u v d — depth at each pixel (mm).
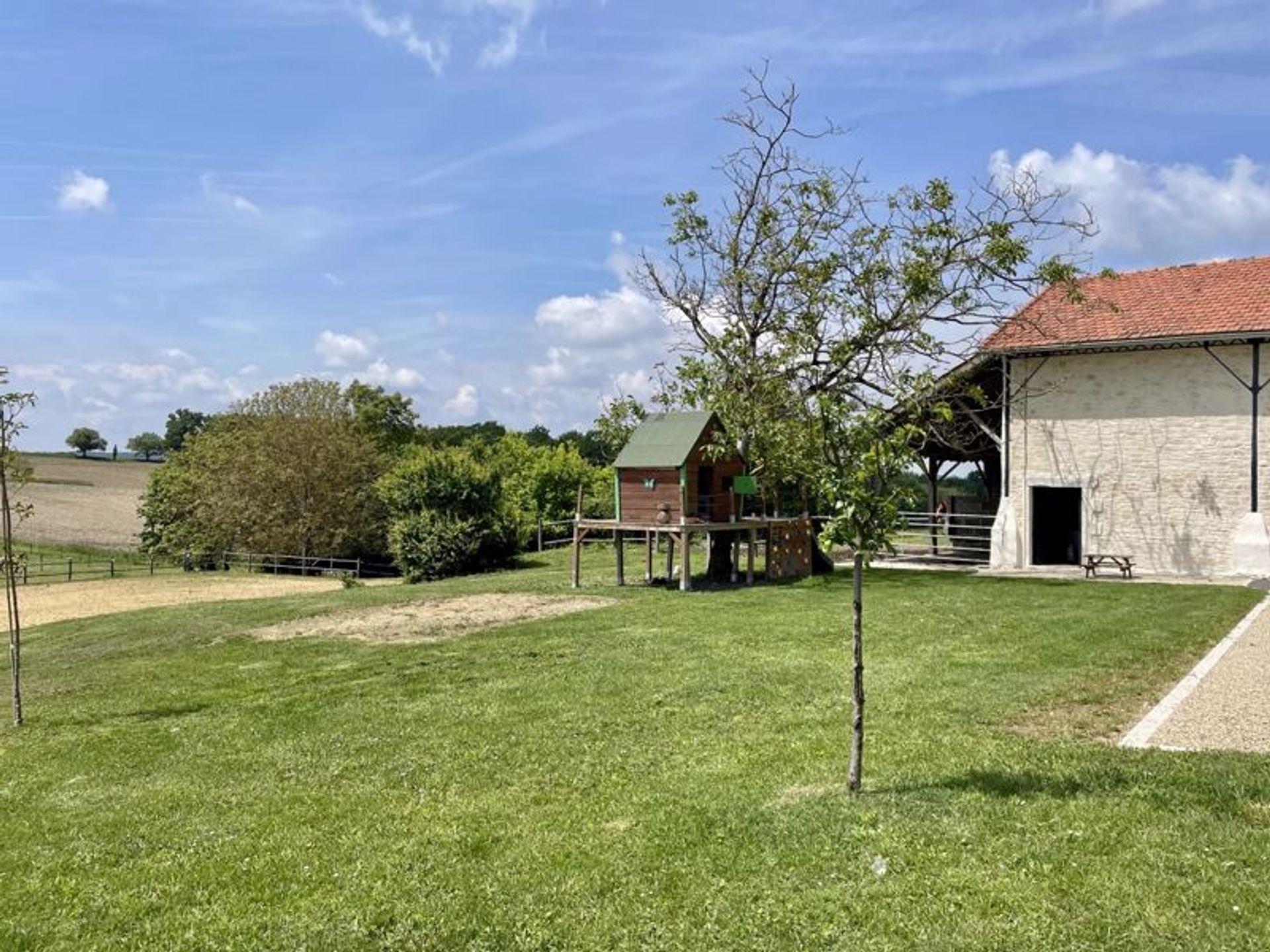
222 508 42844
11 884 5383
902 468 6133
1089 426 22172
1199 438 20828
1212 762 6242
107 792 7238
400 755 7699
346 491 42750
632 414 23938
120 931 4738
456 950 4379
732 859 5141
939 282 19812
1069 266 19484
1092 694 8547
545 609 16688
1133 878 4566
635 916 4586
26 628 21375
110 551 49688
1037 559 23344
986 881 4641
